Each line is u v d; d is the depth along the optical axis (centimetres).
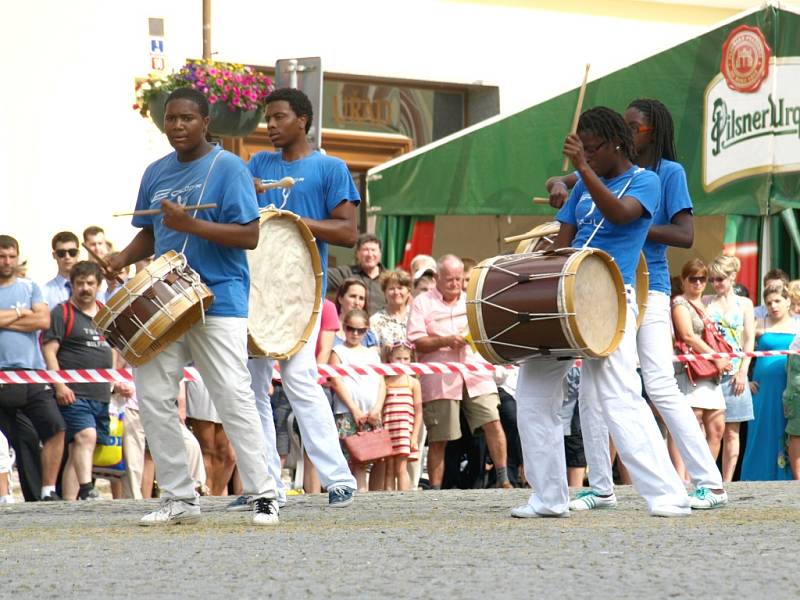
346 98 3309
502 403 2352
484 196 2719
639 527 1290
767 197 2552
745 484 2000
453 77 3375
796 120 2538
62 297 2294
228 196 1361
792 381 2414
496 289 1352
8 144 2966
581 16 3484
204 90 2306
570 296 1310
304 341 1591
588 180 1343
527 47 3434
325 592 896
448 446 2378
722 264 2416
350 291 2338
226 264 1373
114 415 2153
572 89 2694
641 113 1520
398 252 2798
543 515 1428
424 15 3347
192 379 2125
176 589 923
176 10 3108
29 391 2067
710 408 2353
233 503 1572
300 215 1634
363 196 3328
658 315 1528
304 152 1662
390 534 1253
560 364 1415
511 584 919
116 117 3044
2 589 938
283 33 3212
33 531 1352
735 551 1084
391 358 2278
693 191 2611
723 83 2586
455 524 1360
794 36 2541
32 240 2977
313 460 1619
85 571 1020
